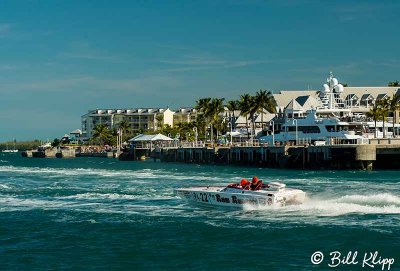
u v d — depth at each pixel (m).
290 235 36.91
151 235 37.94
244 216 43.88
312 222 40.62
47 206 51.00
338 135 114.25
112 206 50.50
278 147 105.44
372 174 84.25
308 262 31.00
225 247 34.41
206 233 38.12
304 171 93.75
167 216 44.84
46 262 31.62
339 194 54.72
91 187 66.12
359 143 105.19
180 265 30.73
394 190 59.16
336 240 35.44
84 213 46.81
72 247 35.03
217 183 69.12
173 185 67.19
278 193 45.34
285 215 43.38
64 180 77.56
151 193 59.03
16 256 33.00
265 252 33.09
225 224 40.94
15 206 51.28
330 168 96.38
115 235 38.12
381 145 93.81
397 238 35.62
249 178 76.06
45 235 38.44
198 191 49.44
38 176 87.06
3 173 96.31
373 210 44.19
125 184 69.38
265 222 41.16
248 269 29.72
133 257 32.53
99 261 31.75
